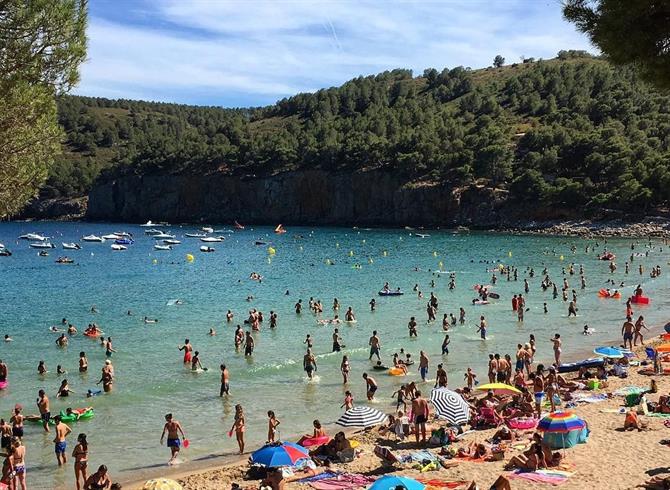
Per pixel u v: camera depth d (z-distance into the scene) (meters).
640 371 29.77
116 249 118.38
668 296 57.50
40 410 24.83
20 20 15.48
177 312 52.41
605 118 161.38
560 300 55.97
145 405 27.88
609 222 132.00
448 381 31.28
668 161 129.75
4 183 16.39
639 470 17.02
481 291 56.00
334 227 174.62
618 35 10.59
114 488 15.48
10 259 101.69
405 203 166.88
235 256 102.50
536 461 17.67
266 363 35.25
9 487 18.33
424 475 18.16
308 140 199.62
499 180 155.88
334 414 26.55
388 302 56.31
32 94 15.84
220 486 18.59
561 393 26.22
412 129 191.12
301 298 59.09
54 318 50.03
